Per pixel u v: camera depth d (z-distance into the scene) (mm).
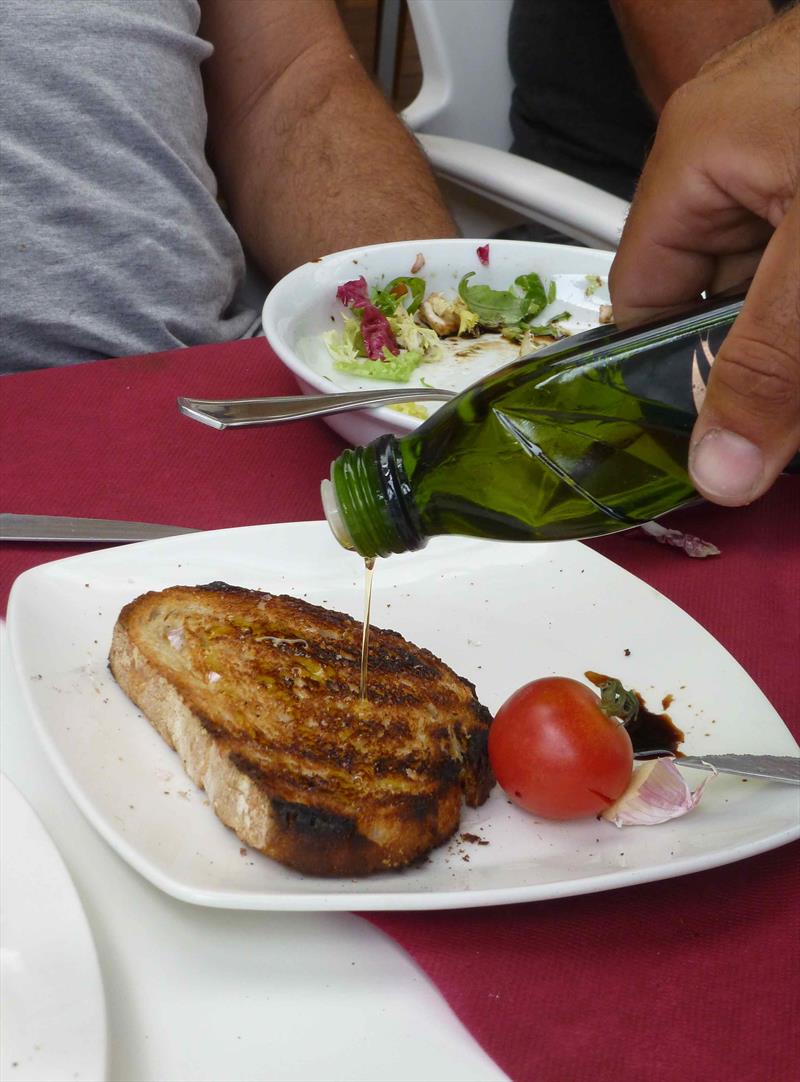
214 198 2045
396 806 817
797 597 1251
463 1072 689
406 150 2357
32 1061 606
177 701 889
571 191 2158
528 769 857
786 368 745
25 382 1523
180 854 788
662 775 878
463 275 1816
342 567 1155
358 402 1313
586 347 935
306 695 907
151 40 1882
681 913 812
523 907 799
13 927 677
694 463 806
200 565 1121
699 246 1062
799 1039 725
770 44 958
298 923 780
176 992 717
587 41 2551
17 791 772
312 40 2416
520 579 1159
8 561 1160
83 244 1780
